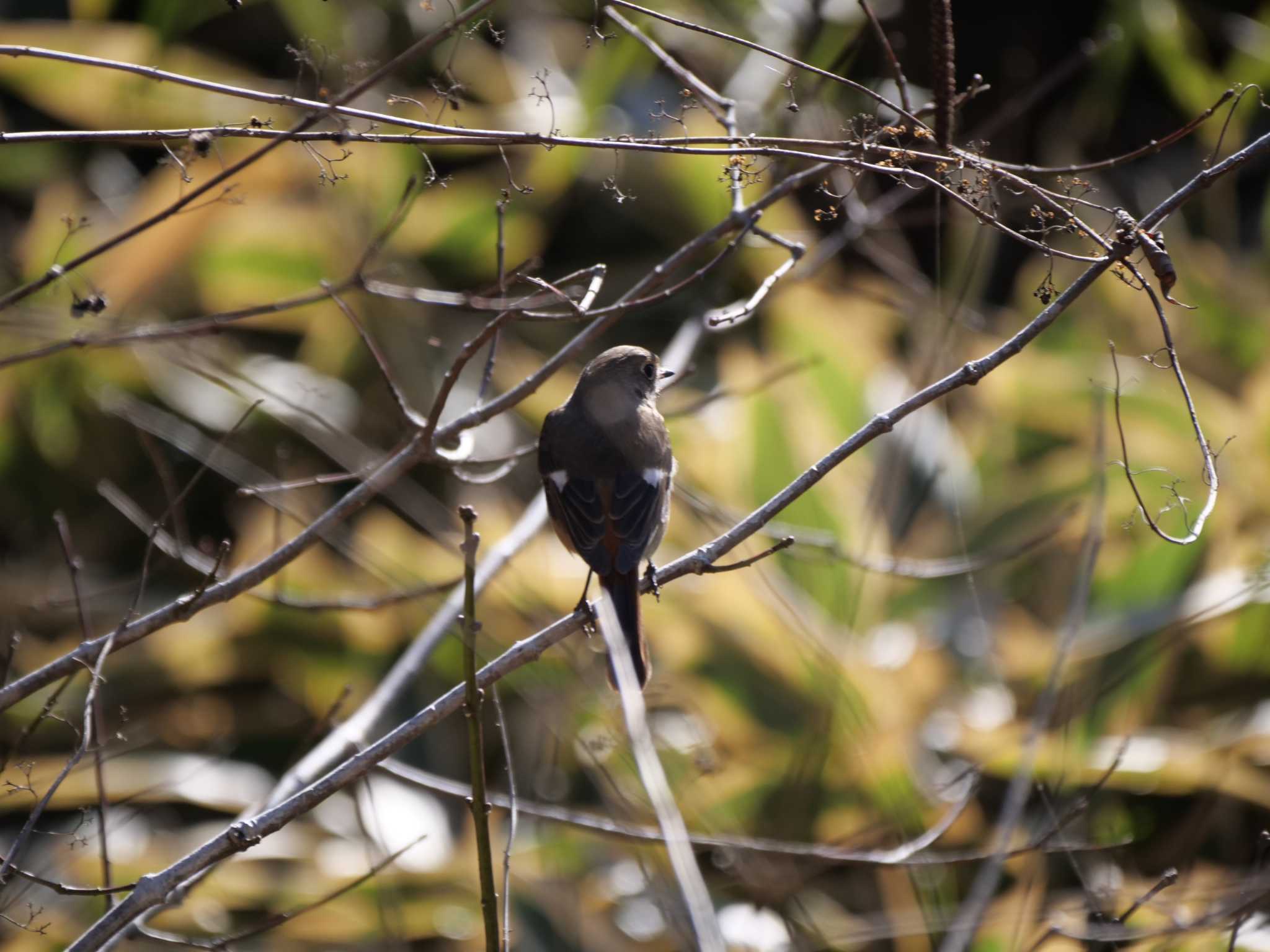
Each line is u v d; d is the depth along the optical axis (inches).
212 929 377.1
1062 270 549.6
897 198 426.0
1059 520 432.8
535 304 320.2
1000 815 374.9
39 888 388.8
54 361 527.5
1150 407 482.3
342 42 552.1
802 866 353.4
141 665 464.1
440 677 448.5
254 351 585.9
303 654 466.9
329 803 430.3
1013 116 437.1
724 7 593.0
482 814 210.7
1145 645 403.2
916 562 415.2
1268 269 581.9
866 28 377.1
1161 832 386.6
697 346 506.3
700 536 458.6
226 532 534.6
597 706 354.6
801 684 411.5
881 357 507.5
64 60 236.1
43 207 542.9
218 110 581.0
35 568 508.4
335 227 557.9
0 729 439.5
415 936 388.2
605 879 392.8
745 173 284.5
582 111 558.6
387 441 536.4
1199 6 681.0
